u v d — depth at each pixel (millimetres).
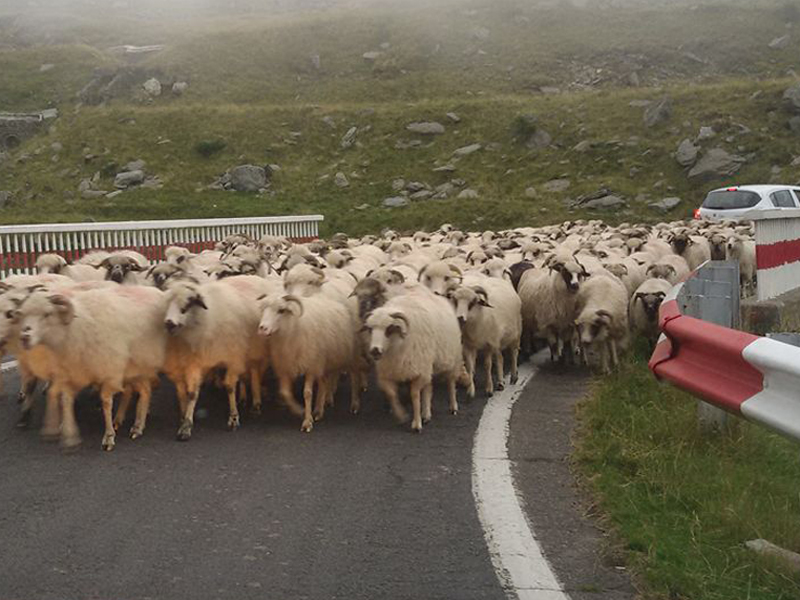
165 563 5246
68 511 6207
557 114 48969
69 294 8609
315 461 7562
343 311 9672
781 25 61625
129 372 8602
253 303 9766
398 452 7840
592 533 5711
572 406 9578
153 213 41125
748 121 44312
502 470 7121
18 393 10547
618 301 11828
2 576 5055
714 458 7117
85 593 4828
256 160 47062
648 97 49094
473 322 10422
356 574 5086
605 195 40688
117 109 52375
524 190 42781
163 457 7746
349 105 53375
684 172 41781
